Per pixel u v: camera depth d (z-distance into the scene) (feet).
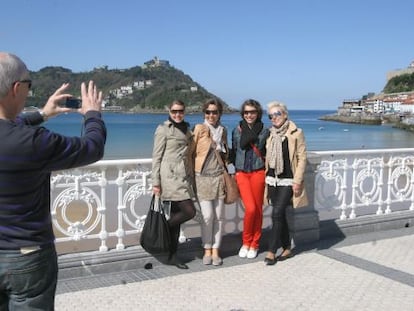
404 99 443.73
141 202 29.12
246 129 19.48
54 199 16.87
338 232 23.12
